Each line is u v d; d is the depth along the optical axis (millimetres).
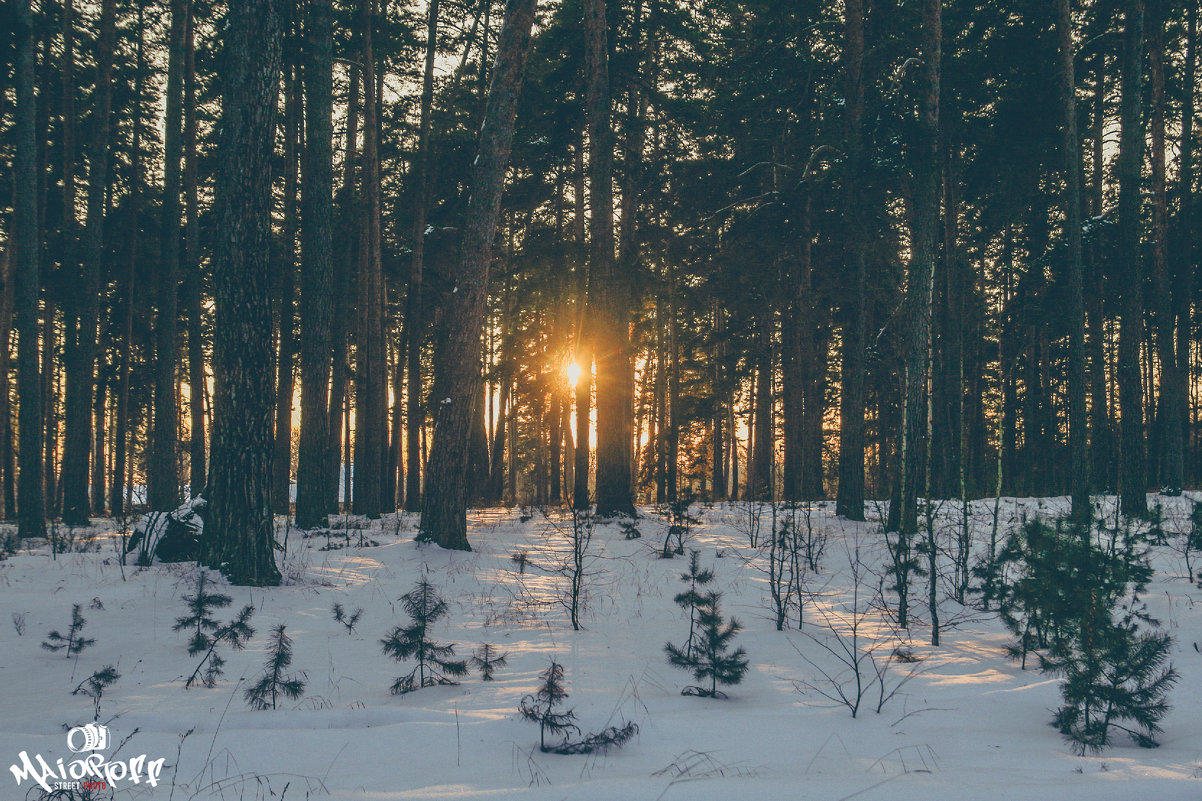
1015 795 3115
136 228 24625
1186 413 26141
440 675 5766
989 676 5691
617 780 3367
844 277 19031
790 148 21016
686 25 21938
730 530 15664
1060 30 15258
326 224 15961
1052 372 31469
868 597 9414
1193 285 22922
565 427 35594
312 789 3342
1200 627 6645
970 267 25453
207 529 10219
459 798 3131
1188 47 21453
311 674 5918
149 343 27141
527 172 22391
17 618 7672
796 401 23328
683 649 6676
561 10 22719
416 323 23203
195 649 6230
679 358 32125
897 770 3615
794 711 4789
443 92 25156
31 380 16141
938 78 14867
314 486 16297
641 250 21859
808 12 19578
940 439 18922
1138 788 3225
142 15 23500
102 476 30078
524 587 9914
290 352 22156
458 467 12852
